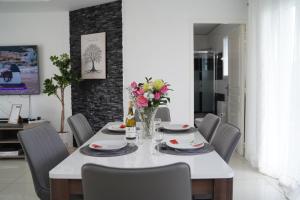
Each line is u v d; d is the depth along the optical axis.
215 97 6.58
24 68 4.71
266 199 2.72
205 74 6.89
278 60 3.14
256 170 3.58
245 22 4.09
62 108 4.44
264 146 3.43
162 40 4.18
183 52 4.19
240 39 4.20
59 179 1.37
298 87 2.79
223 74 5.64
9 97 4.87
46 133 1.98
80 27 4.61
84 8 4.53
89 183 1.07
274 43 3.24
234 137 1.70
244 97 4.14
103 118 4.51
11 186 3.18
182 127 2.54
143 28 4.18
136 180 1.01
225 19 4.11
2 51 4.69
